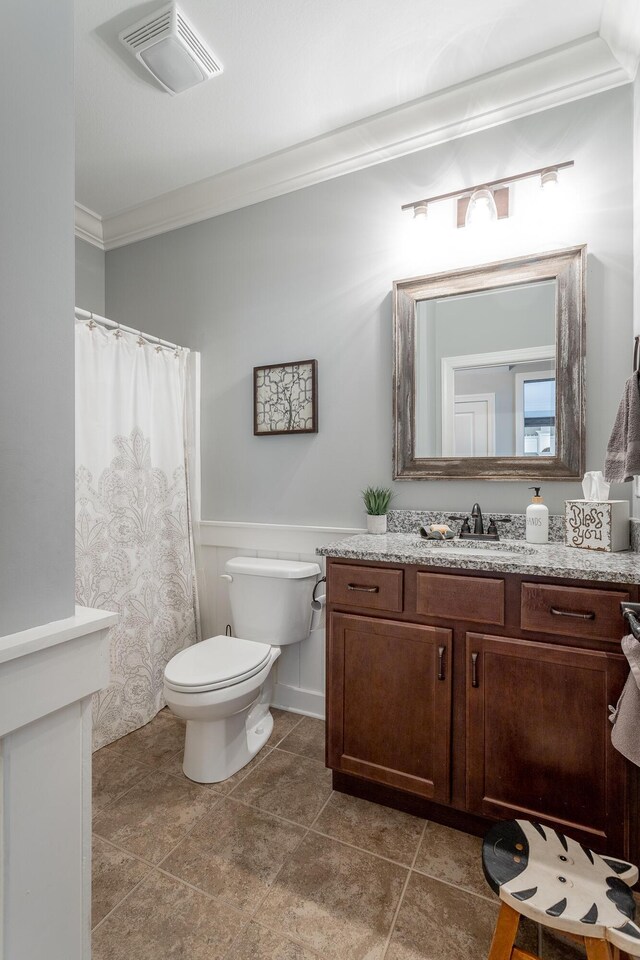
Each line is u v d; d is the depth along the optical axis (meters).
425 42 1.60
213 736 1.71
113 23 1.54
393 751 1.51
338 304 2.15
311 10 1.48
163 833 1.45
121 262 2.79
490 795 1.37
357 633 1.57
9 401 0.60
